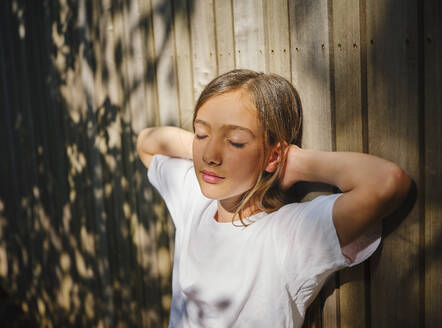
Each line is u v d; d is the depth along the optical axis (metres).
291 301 1.25
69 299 3.12
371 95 1.23
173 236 2.04
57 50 2.71
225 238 1.34
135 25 2.04
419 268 1.19
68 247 3.01
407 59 1.14
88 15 2.36
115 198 2.40
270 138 1.22
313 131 1.38
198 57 1.74
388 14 1.17
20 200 3.61
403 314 1.23
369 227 1.11
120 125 2.26
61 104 2.77
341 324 1.39
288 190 1.46
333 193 1.32
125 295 2.46
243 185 1.22
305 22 1.35
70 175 2.81
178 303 1.51
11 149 3.57
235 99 1.18
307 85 1.37
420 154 1.15
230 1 1.57
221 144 1.20
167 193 1.67
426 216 1.15
